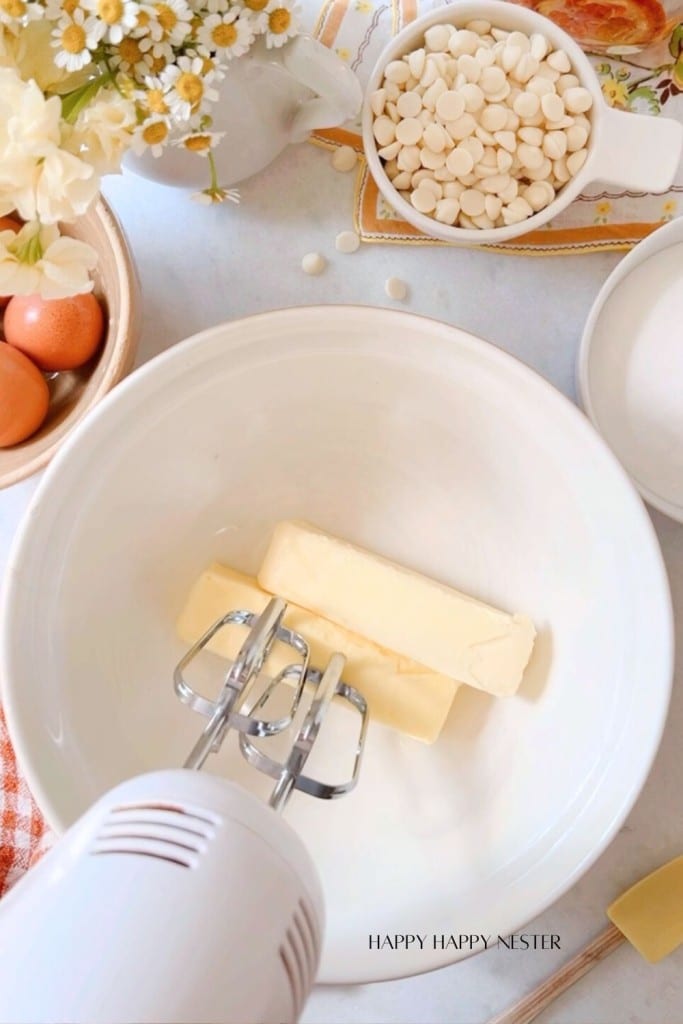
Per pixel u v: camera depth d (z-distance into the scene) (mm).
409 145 497
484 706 500
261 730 430
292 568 496
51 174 381
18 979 324
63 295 413
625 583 460
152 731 489
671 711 533
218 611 500
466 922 453
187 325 534
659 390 522
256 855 346
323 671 485
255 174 529
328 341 465
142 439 465
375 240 528
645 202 526
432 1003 528
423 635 486
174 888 334
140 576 495
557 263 534
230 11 404
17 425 484
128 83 394
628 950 528
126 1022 315
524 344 534
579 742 468
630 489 451
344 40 525
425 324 455
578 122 495
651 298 523
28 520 446
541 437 464
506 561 501
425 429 491
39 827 518
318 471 513
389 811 490
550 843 458
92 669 473
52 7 382
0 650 442
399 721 489
